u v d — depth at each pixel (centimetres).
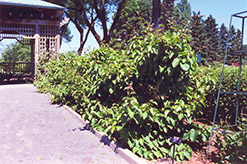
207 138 425
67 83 789
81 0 2327
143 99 454
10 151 412
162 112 425
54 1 2292
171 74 399
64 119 622
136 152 411
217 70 617
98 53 579
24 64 1936
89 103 543
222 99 602
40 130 531
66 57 974
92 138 486
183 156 395
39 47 1421
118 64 477
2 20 1335
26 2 1368
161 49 399
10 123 576
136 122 390
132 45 479
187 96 412
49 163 370
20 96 964
